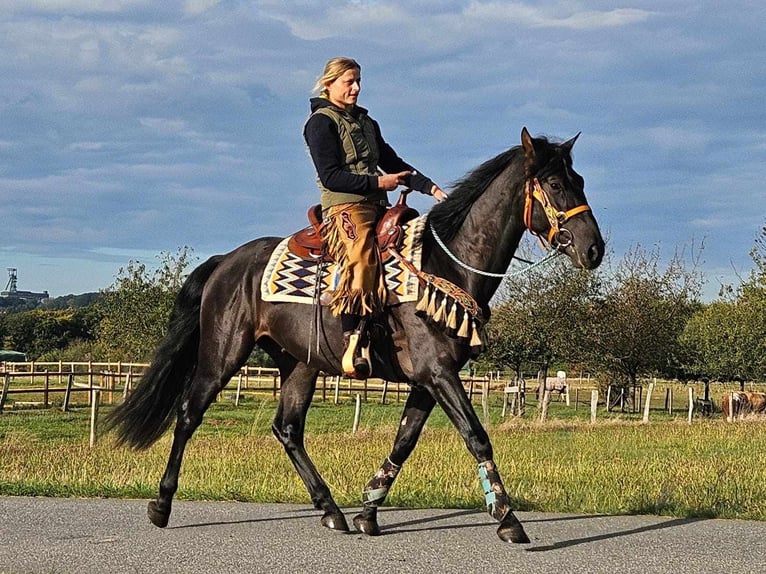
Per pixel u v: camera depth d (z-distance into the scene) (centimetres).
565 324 3697
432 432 2139
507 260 675
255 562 620
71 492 964
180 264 4441
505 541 666
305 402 787
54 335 8206
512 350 3734
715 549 650
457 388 646
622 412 3906
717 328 3850
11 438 2039
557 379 4559
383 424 2630
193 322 793
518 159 665
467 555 633
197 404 766
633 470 1197
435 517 796
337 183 694
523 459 1414
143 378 787
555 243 646
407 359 677
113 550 660
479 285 671
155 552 652
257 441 1861
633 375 3912
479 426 645
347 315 681
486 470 646
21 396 3591
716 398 4934
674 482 1024
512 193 664
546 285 3688
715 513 812
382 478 715
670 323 3897
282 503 898
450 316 648
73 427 2520
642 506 844
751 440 2023
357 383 4422
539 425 2528
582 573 582
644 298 3834
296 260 738
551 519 784
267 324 743
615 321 3797
